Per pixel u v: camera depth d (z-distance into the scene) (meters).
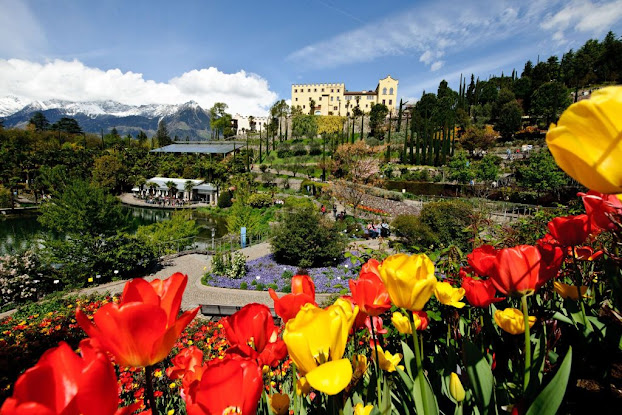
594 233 1.31
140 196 44.97
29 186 41.53
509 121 49.41
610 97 0.43
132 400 3.12
